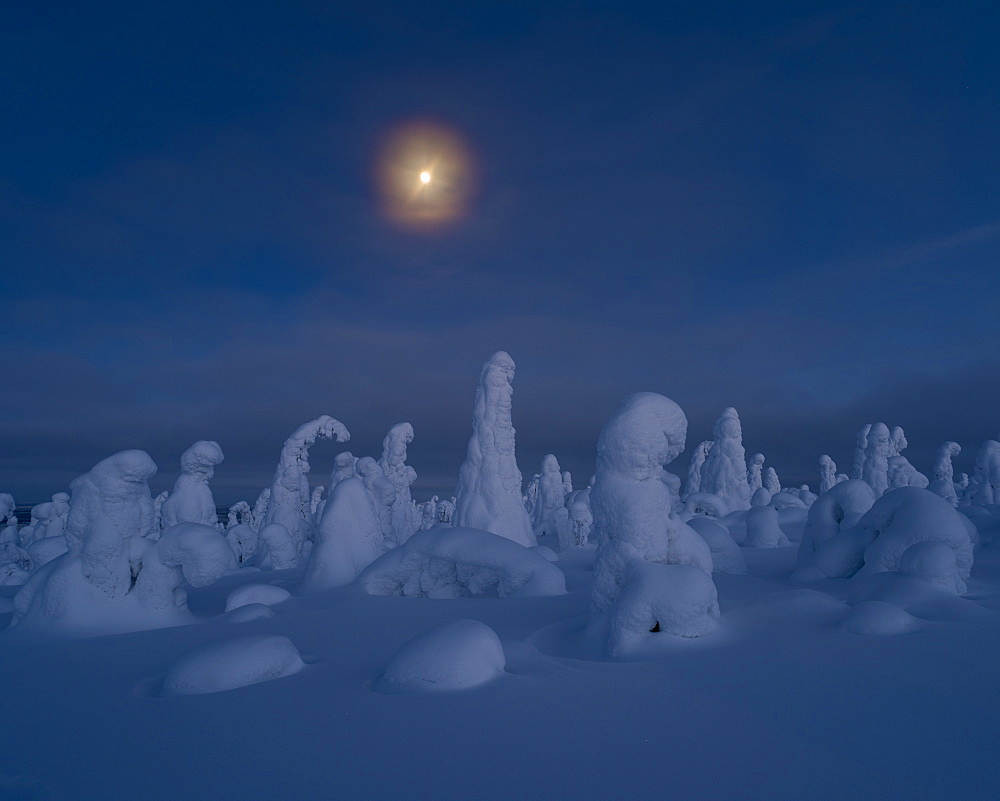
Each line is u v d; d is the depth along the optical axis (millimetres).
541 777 2896
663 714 3695
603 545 6734
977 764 2912
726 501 27000
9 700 4543
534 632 6598
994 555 9672
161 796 2889
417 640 4598
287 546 17438
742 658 4867
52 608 7680
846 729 3387
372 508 11719
